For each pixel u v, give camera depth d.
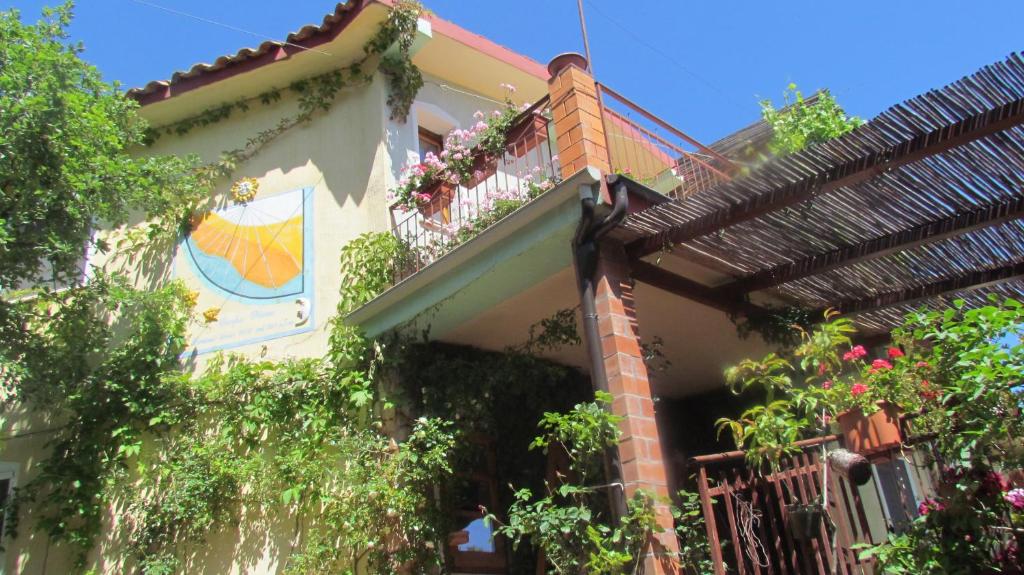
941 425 3.75
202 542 6.15
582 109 5.13
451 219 6.62
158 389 6.70
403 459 5.77
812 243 5.06
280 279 7.20
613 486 4.39
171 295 7.18
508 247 5.27
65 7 6.14
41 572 6.42
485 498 6.48
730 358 6.99
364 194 7.28
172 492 6.19
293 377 6.44
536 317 6.23
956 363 3.63
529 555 6.54
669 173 7.48
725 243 5.09
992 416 3.48
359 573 5.76
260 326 7.05
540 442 4.72
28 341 6.30
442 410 6.15
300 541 6.02
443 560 5.88
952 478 3.66
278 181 7.69
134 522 6.39
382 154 7.30
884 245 4.85
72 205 5.96
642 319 6.10
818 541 4.23
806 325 6.12
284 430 6.36
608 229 4.77
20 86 5.73
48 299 6.53
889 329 6.29
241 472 6.14
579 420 4.52
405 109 7.70
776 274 5.54
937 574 3.49
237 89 8.08
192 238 7.67
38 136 5.72
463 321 6.17
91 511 6.41
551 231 4.99
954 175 4.15
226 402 6.57
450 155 6.64
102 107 6.22
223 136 8.14
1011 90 3.46
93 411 6.69
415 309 5.92
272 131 7.94
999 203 4.28
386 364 6.19
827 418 4.46
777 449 4.12
